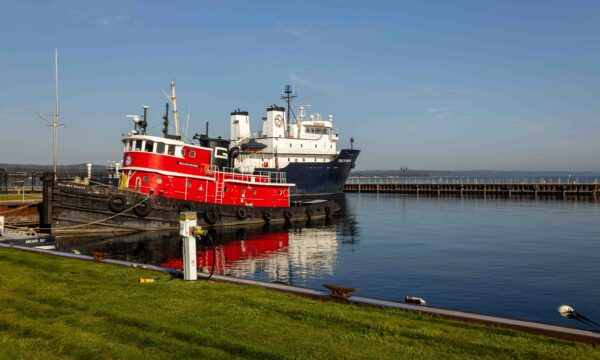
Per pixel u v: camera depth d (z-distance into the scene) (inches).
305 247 1288.1
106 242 1275.8
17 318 371.9
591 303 722.8
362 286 839.1
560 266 1004.6
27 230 1302.9
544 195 3821.4
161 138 1476.4
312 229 1674.5
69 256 683.4
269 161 3061.0
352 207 2770.7
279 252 1208.8
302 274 941.8
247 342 320.5
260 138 3196.4
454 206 2797.7
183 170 1525.6
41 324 356.8
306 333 339.9
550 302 729.6
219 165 1838.1
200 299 432.5
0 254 677.9
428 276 916.0
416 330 343.6
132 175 1465.3
